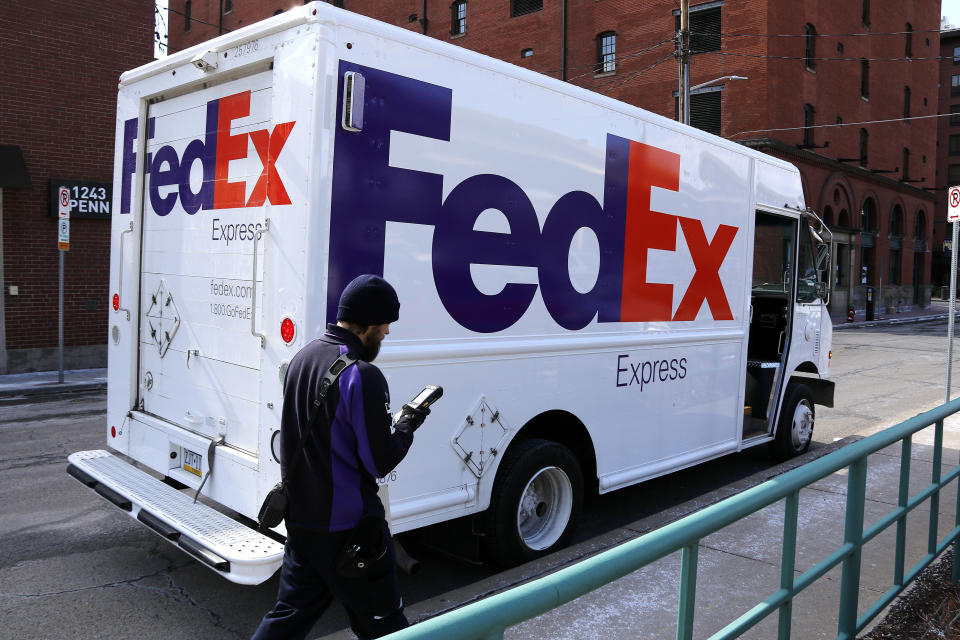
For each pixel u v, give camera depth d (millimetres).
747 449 8094
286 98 3521
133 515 3947
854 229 33469
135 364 4828
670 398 5695
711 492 6102
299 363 2584
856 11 31969
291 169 3467
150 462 4609
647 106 27250
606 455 5113
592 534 5320
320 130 3383
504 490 4348
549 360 4609
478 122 4082
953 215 9422
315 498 2475
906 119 38188
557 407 4684
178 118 4438
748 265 6555
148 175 4727
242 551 3312
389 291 2596
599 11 28172
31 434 8055
